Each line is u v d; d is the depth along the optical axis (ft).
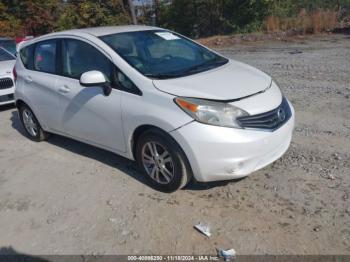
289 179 13.70
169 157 12.96
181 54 15.55
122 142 14.35
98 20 82.99
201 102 12.00
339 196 12.50
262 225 11.44
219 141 11.69
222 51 47.11
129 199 13.44
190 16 77.41
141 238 11.40
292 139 16.96
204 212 12.30
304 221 11.44
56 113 17.19
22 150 18.99
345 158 14.92
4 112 26.40
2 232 12.39
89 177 15.34
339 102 21.47
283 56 38.29
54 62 17.21
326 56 35.68
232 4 69.31
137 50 14.83
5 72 25.61
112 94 14.05
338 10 60.64
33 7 80.48
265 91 13.12
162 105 12.55
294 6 65.21
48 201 13.91
